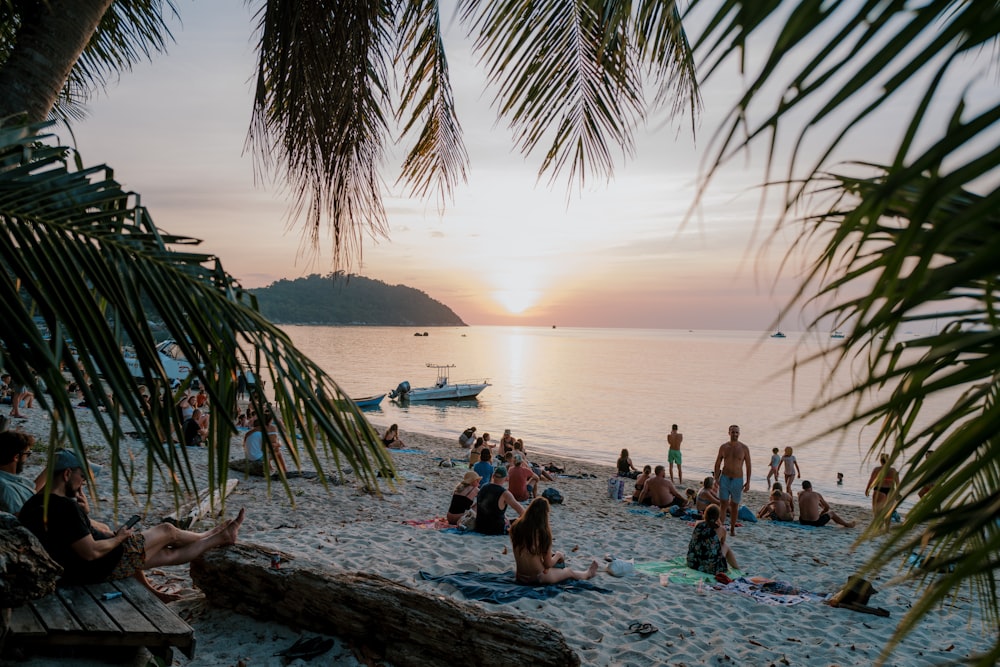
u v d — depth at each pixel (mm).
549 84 3617
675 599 7375
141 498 9914
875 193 688
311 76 4621
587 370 109250
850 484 24562
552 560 7438
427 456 21375
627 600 7133
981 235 999
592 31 3383
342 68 4621
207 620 5297
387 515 11164
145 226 2449
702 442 36594
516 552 7359
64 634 3492
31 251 2197
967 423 1289
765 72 650
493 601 6773
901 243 669
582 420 45812
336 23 4551
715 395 68125
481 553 8531
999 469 1451
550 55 3523
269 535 8898
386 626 4770
